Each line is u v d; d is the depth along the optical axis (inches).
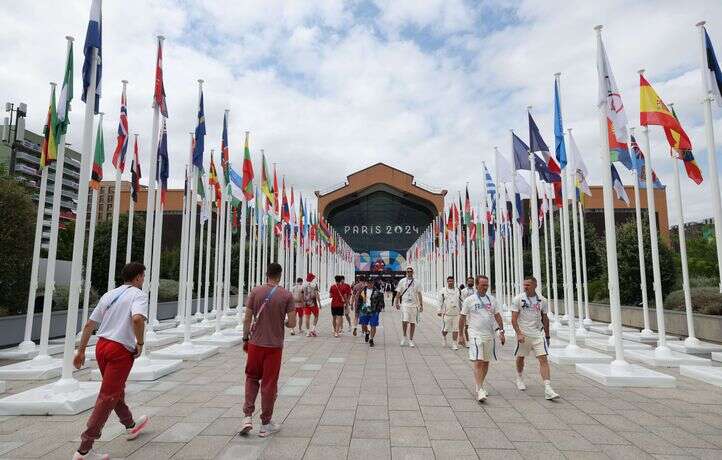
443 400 278.7
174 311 865.5
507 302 934.4
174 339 540.7
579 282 616.1
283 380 333.7
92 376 328.8
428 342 546.6
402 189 2568.9
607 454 192.1
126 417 201.9
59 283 877.8
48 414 243.6
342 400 276.8
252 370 215.3
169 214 2052.2
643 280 572.4
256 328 216.1
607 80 374.9
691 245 1068.5
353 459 185.3
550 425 230.5
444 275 1505.9
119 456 186.1
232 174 718.5
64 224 1418.6
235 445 199.3
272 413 226.7
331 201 2573.8
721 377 321.4
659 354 416.2
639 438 211.8
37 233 429.4
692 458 188.4
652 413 253.0
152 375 330.0
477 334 281.7
